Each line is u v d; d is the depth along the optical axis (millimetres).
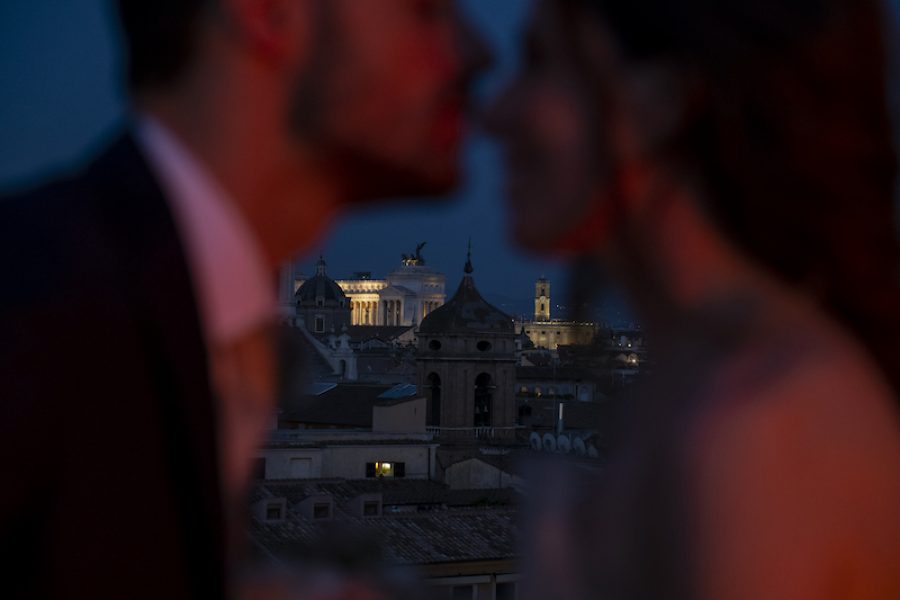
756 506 1368
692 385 1498
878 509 1397
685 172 1653
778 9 1596
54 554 1468
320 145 1779
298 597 1986
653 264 1669
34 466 1438
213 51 1735
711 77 1608
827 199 1612
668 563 1442
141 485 1509
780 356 1461
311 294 133375
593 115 1679
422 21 1791
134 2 1736
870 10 1631
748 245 1630
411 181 1820
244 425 1865
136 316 1516
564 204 1704
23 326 1432
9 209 1521
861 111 1620
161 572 1531
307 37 1754
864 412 1434
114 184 1607
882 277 1642
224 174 1741
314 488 33531
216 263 1681
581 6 1688
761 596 1354
